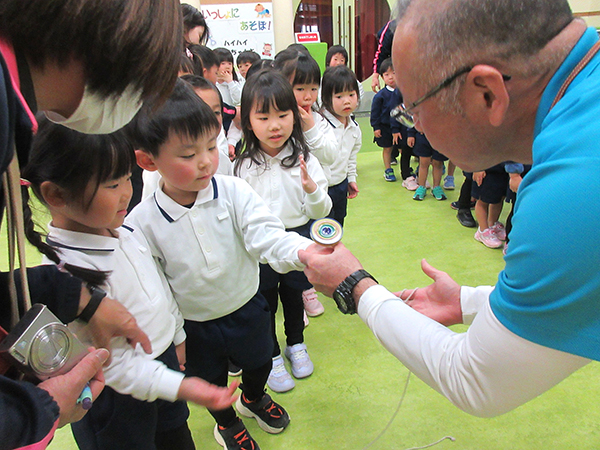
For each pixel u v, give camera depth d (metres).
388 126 3.64
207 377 1.17
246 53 3.82
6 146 0.39
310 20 6.17
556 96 0.58
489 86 0.59
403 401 1.44
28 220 0.72
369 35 6.34
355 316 1.94
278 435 1.34
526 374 0.57
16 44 0.43
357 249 2.54
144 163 1.00
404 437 1.30
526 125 0.64
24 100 0.43
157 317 0.91
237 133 2.38
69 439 1.35
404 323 0.74
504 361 0.58
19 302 0.62
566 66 0.57
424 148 3.15
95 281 0.77
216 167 1.00
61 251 0.78
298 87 1.92
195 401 0.83
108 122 0.55
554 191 0.51
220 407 0.83
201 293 1.06
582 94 0.54
